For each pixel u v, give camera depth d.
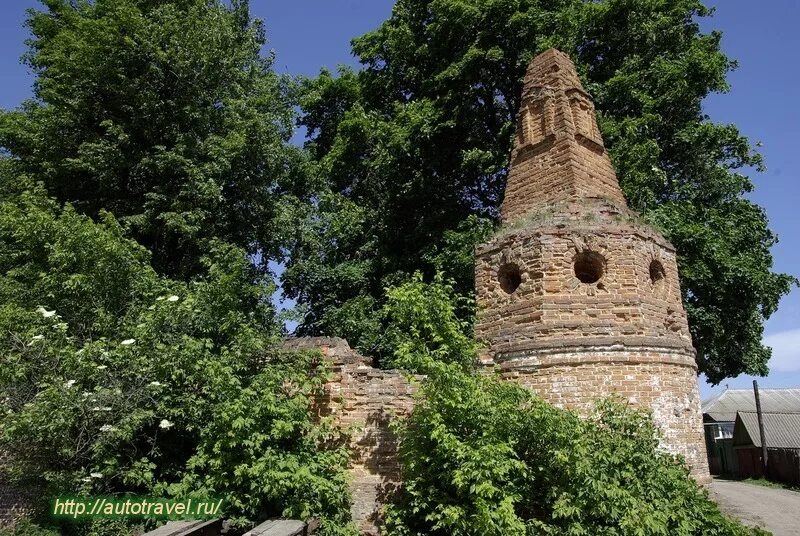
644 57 21.64
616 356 10.60
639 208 18.11
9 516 9.95
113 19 17.19
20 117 17.77
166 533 7.26
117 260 11.44
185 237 17.36
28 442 8.67
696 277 17.91
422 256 20.25
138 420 8.69
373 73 25.58
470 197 23.03
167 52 17.47
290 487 8.53
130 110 17.41
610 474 8.75
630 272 11.25
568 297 11.05
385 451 9.91
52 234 11.94
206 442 8.91
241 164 19.36
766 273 18.95
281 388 9.62
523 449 8.91
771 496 20.64
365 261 22.27
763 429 29.78
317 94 26.12
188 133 17.80
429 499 8.61
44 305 11.19
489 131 23.16
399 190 22.05
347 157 23.81
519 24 20.50
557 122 13.27
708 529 8.98
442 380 8.60
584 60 22.08
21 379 9.34
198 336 10.72
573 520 8.41
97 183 17.69
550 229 11.48
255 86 22.06
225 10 22.28
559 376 10.58
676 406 10.82
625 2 20.72
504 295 11.81
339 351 10.44
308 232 21.98
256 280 19.91
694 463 10.82
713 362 20.45
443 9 21.41
